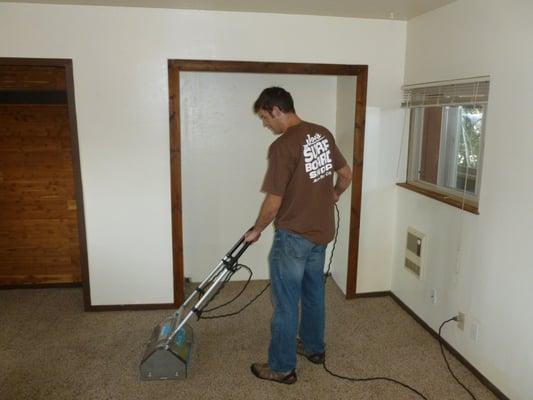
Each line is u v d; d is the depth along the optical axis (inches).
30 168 139.7
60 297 141.2
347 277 140.0
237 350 111.3
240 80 143.3
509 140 88.1
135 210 127.1
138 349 111.3
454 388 96.7
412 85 125.0
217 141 146.4
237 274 157.6
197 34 119.9
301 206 91.4
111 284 130.8
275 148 89.7
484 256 96.6
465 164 109.8
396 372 102.4
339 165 100.0
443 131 118.6
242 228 153.8
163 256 130.6
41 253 145.9
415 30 123.4
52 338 116.2
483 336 97.5
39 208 142.8
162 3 112.2
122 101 120.7
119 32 117.4
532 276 83.0
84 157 122.6
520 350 86.7
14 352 109.5
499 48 90.7
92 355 108.4
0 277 146.3
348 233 138.8
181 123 143.4
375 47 127.6
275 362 97.7
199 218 151.3
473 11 99.0
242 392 95.2
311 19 123.3
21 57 115.8
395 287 140.0
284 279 93.6
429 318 120.1
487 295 96.0
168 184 126.6
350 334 119.3
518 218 86.1
